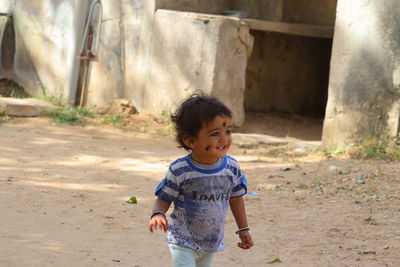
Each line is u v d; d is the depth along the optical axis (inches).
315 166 511.2
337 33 584.4
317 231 335.0
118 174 473.1
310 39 847.1
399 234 327.6
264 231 334.6
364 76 564.7
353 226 344.2
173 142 633.0
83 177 455.8
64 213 357.7
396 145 546.0
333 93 589.3
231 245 312.3
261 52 810.2
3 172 453.7
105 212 365.1
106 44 762.8
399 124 546.3
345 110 579.5
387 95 551.5
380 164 509.4
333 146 585.0
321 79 860.6
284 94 836.6
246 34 680.4
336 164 513.3
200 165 210.2
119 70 750.5
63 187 421.1
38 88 819.4
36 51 823.1
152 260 284.0
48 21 807.7
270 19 761.6
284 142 641.0
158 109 710.5
